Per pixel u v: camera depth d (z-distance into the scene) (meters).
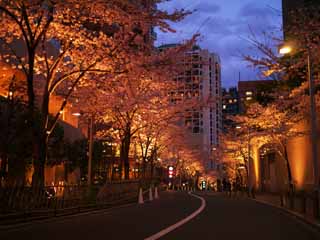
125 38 21.08
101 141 41.94
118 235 11.85
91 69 20.31
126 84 26.05
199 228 13.95
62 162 35.38
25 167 23.59
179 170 85.38
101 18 18.66
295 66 22.94
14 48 26.28
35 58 23.03
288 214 20.88
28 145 22.70
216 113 117.00
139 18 17.66
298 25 23.69
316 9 21.58
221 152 68.50
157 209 23.39
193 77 33.75
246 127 44.38
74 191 20.19
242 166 63.75
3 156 20.84
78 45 21.25
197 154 91.25
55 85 19.67
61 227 14.03
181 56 24.16
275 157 49.38
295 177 40.31
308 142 35.59
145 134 42.38
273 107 33.50
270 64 23.81
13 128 21.91
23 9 16.67
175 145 59.34
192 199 36.59
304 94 27.09
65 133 38.91
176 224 15.11
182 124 54.00
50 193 17.73
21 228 13.74
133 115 33.06
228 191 48.56
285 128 34.41
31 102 18.02
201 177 128.25
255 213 21.16
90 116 30.00
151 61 21.70
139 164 51.12
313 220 16.45
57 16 18.67
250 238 11.71
